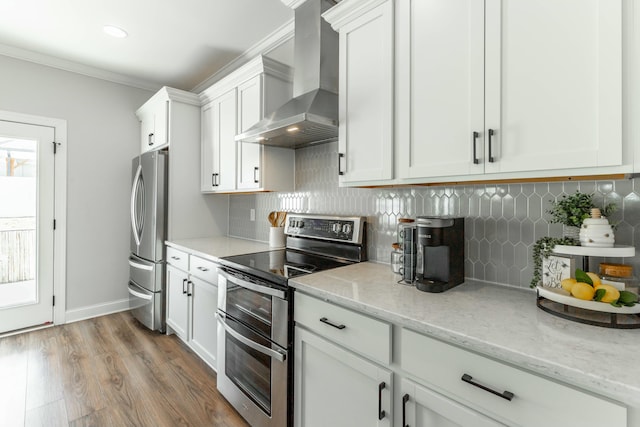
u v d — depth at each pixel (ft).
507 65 3.49
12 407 6.03
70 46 9.16
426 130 4.24
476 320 3.23
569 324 3.12
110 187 11.20
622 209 3.63
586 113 2.99
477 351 2.86
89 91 10.73
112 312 11.27
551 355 2.47
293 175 8.33
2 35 8.59
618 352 2.52
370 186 5.48
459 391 2.98
